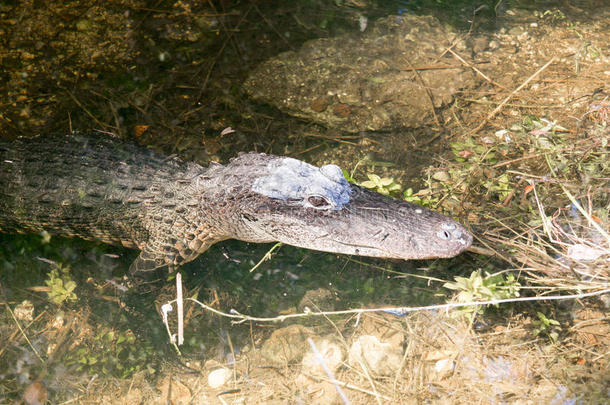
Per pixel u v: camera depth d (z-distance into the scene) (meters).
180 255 2.21
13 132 2.35
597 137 2.29
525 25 2.52
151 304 2.19
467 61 2.46
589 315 2.13
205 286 2.20
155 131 2.36
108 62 2.46
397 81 2.42
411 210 2.17
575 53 2.45
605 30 2.49
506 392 2.08
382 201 2.18
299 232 2.18
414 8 2.56
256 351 2.13
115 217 2.22
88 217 2.22
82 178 2.23
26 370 2.12
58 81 2.43
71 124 2.37
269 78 2.43
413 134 2.35
